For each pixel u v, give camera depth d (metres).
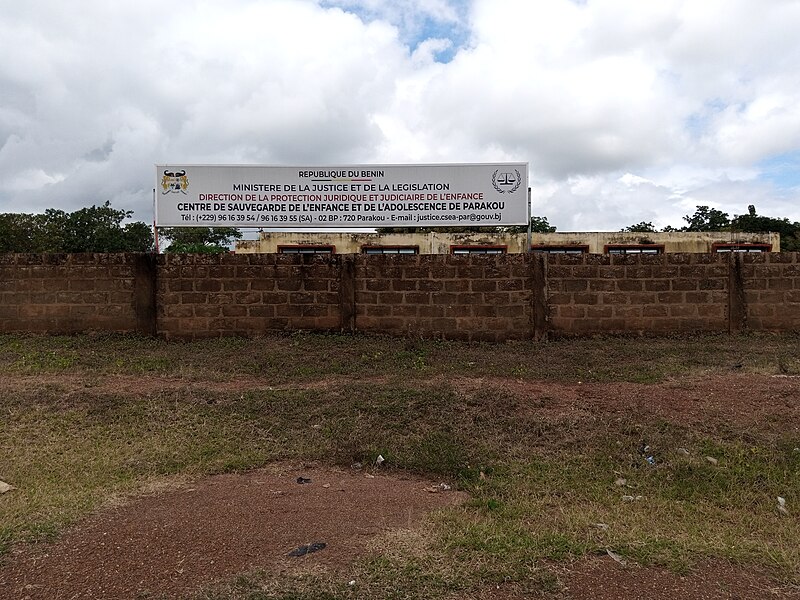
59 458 4.79
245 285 9.12
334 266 9.14
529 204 10.55
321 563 3.09
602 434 5.16
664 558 3.19
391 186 10.60
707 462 4.62
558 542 3.34
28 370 7.25
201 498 4.05
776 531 3.63
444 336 9.11
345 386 6.53
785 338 8.82
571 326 9.09
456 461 4.71
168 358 7.95
